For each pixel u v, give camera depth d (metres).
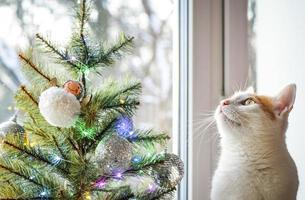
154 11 0.99
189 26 0.93
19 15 0.90
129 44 0.69
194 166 0.91
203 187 0.92
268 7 0.98
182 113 0.95
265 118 0.88
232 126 0.89
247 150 0.86
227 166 0.87
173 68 0.98
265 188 0.82
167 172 0.67
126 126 0.66
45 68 0.67
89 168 0.64
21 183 0.63
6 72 0.88
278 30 0.94
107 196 0.65
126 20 0.96
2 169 0.63
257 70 1.00
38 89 0.66
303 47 0.87
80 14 0.67
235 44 0.94
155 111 0.97
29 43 0.89
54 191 0.63
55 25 0.91
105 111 0.66
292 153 0.92
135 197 0.66
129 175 0.66
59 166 0.65
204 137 0.93
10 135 0.64
